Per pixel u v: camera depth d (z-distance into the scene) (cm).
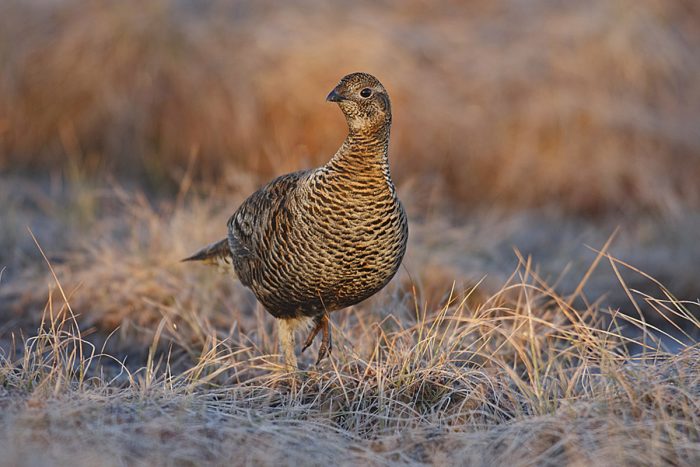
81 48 2425
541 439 1046
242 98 2392
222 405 1159
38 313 1580
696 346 1232
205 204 1955
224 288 1666
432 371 1239
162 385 1217
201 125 2395
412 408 1188
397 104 2397
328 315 1291
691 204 2345
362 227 1154
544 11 2642
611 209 2342
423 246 1830
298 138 2377
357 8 2622
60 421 1012
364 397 1219
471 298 1678
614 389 1123
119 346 1516
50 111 2402
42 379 1153
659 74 2511
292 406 1199
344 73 2419
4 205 2030
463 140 2398
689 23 2686
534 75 2481
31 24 2472
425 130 2395
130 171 2369
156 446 990
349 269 1177
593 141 2398
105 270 1642
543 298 1708
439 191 2325
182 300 1596
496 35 2598
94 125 2402
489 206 2328
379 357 1321
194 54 2456
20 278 1705
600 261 1992
